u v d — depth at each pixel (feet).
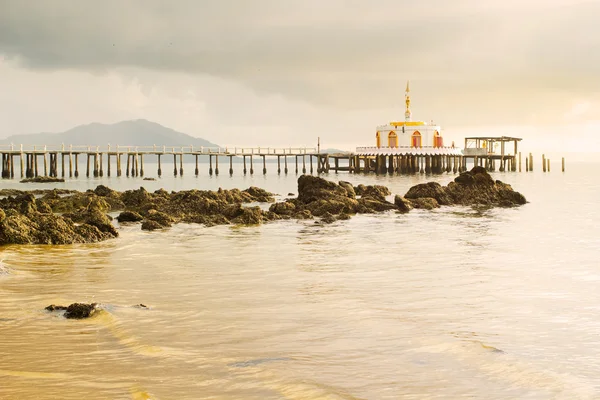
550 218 115.65
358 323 42.78
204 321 43.06
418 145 371.76
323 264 66.33
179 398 29.94
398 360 35.45
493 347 37.83
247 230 97.25
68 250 75.72
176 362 34.81
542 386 31.99
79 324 41.93
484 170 148.97
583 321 43.86
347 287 54.49
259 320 43.45
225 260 68.80
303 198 133.90
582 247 79.30
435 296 51.11
